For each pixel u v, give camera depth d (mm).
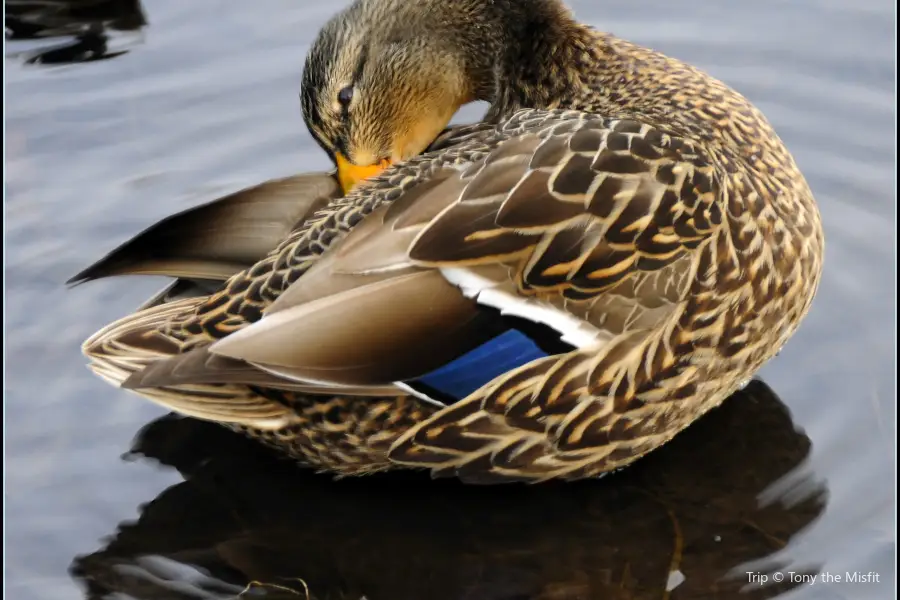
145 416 10789
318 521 9906
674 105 10852
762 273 9875
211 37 15008
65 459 10398
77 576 9406
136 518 9898
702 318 9562
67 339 11430
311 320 8836
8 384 11016
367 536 9797
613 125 9820
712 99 10812
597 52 11398
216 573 9453
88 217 12805
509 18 11688
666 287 9406
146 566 9500
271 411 9602
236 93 14266
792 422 10500
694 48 14633
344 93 11602
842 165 13227
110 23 15242
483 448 9516
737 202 9828
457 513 9969
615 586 9352
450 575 9500
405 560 9609
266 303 9312
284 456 10422
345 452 9773
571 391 9359
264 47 14828
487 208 9164
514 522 9898
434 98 12109
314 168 13367
